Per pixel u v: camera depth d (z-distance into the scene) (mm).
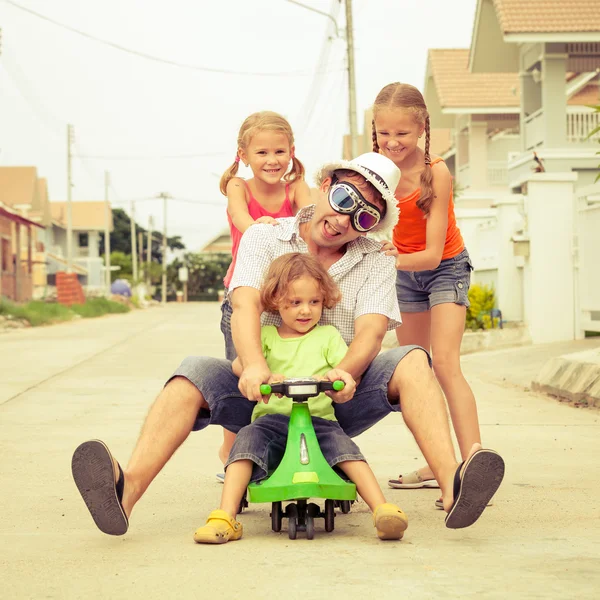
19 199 53406
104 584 3166
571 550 3553
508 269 15281
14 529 4047
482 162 27828
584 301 13141
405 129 4738
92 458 3447
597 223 12664
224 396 3918
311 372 3943
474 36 22859
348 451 3781
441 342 4918
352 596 2971
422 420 3754
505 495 4645
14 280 38562
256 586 3104
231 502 3770
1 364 13211
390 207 4070
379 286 4129
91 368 12570
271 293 3938
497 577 3170
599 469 5352
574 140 21109
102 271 70688
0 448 6340
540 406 8242
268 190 4973
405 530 3838
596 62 21078
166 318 33062
